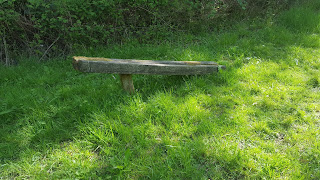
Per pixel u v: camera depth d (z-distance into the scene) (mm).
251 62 4855
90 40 5695
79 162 2701
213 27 6594
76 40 5672
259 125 3154
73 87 4109
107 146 2938
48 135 3092
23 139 3049
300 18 6520
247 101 3678
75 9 5355
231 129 3100
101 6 5434
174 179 2533
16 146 2973
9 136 3066
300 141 2947
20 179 2584
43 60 5527
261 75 4371
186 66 3990
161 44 5820
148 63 3689
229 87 4004
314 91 3953
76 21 5508
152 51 5434
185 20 6473
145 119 3311
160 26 6086
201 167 2662
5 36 5445
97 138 3020
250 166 2611
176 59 5008
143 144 2898
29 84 4473
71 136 3088
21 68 5012
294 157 2742
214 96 3801
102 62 3225
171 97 3680
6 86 4438
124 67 3408
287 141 2969
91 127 3137
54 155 2824
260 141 2945
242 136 3004
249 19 6867
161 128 3129
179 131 3084
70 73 4844
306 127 3180
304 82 4172
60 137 3078
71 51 5633
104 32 5773
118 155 2814
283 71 4523
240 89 4000
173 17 6320
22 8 5371
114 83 4176
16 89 4195
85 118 3248
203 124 3156
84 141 2953
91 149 2906
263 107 3574
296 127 3189
